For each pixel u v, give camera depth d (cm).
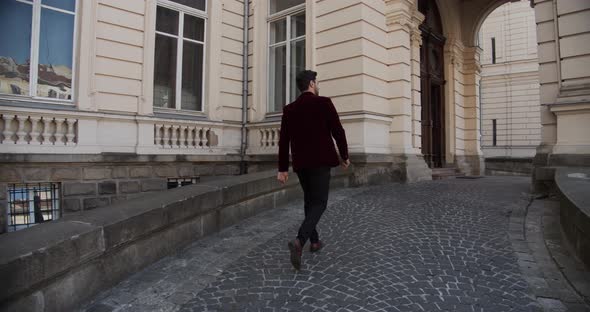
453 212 544
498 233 440
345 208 582
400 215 531
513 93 2748
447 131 1290
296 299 286
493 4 1327
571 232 364
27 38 684
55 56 710
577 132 672
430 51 1205
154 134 832
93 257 291
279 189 627
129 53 791
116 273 321
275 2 1023
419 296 284
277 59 1014
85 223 306
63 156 682
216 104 953
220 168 948
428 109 1165
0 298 211
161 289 311
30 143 658
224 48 982
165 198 416
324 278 323
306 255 382
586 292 280
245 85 1015
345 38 848
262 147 971
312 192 356
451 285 302
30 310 235
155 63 863
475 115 1362
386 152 892
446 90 1296
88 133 724
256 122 987
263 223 521
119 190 761
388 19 915
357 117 821
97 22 747
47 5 703
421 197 664
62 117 693
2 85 655
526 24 2706
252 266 359
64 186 693
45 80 698
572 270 320
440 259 359
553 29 720
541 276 317
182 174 866
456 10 1323
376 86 866
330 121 360
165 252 391
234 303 283
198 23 950
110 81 762
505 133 2769
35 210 674
